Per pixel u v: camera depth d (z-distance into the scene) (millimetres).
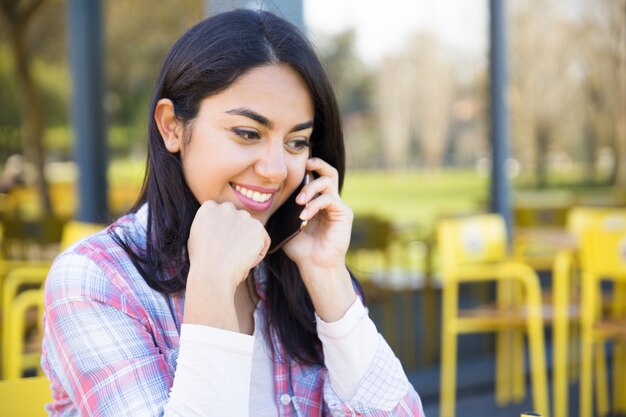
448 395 3660
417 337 4461
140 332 940
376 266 5320
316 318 1059
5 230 4730
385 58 6457
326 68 1022
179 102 974
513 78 5805
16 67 5660
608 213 3992
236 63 938
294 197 1061
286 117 956
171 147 996
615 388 3586
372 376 1049
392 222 5188
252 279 1085
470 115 6594
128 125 5637
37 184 5602
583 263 3021
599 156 6000
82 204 4594
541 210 5289
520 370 3672
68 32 4887
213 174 958
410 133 6895
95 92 4660
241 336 877
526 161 5949
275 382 1078
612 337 2977
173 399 861
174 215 1001
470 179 6656
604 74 5949
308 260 1056
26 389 1235
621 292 3537
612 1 5859
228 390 862
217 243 913
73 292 934
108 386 894
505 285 3691
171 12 5258
